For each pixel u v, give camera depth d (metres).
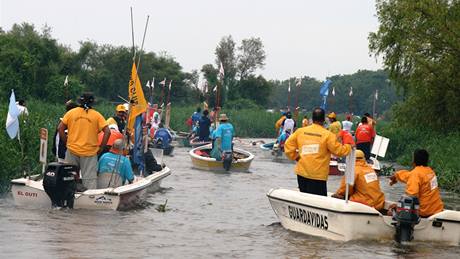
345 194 11.41
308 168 11.83
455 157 23.58
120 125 16.78
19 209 12.67
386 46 31.58
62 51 65.94
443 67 29.27
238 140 43.06
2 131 16.55
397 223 10.66
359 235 10.69
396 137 33.03
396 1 31.20
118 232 11.01
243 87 91.44
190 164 25.23
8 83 50.28
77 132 13.25
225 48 95.62
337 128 24.33
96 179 13.48
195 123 35.88
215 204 15.02
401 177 11.27
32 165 16.70
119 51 80.56
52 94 53.09
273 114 55.50
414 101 31.20
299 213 11.66
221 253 9.85
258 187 18.69
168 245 10.25
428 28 29.47
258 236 11.31
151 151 18.39
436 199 11.23
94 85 74.31
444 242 10.95
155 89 83.25
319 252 10.04
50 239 10.16
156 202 14.92
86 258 9.06
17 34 60.25
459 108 29.98
